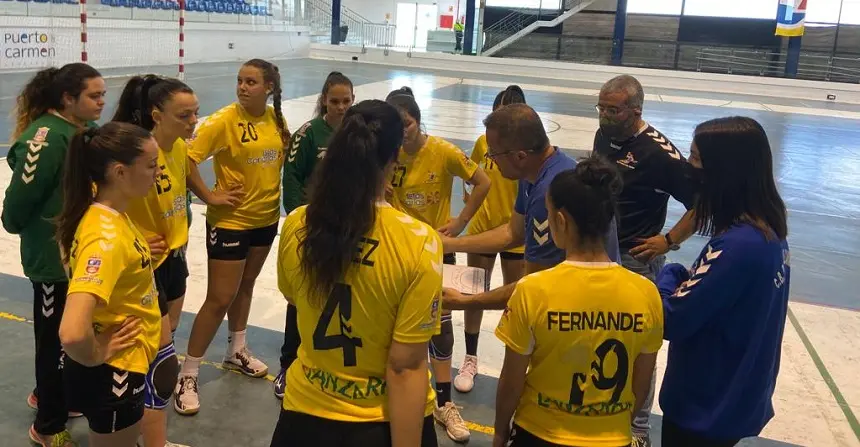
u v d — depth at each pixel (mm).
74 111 2705
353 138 1651
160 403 2615
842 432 3412
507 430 2061
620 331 1854
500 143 2314
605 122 2891
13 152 2668
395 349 1711
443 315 3170
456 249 2826
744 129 1969
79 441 3020
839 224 7785
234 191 3256
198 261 5352
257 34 26141
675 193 2805
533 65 26109
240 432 3133
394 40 34438
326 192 1668
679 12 26328
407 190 3225
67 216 2117
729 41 26125
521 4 27906
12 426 3051
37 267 2691
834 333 4641
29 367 3566
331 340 1745
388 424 1763
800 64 25547
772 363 2064
